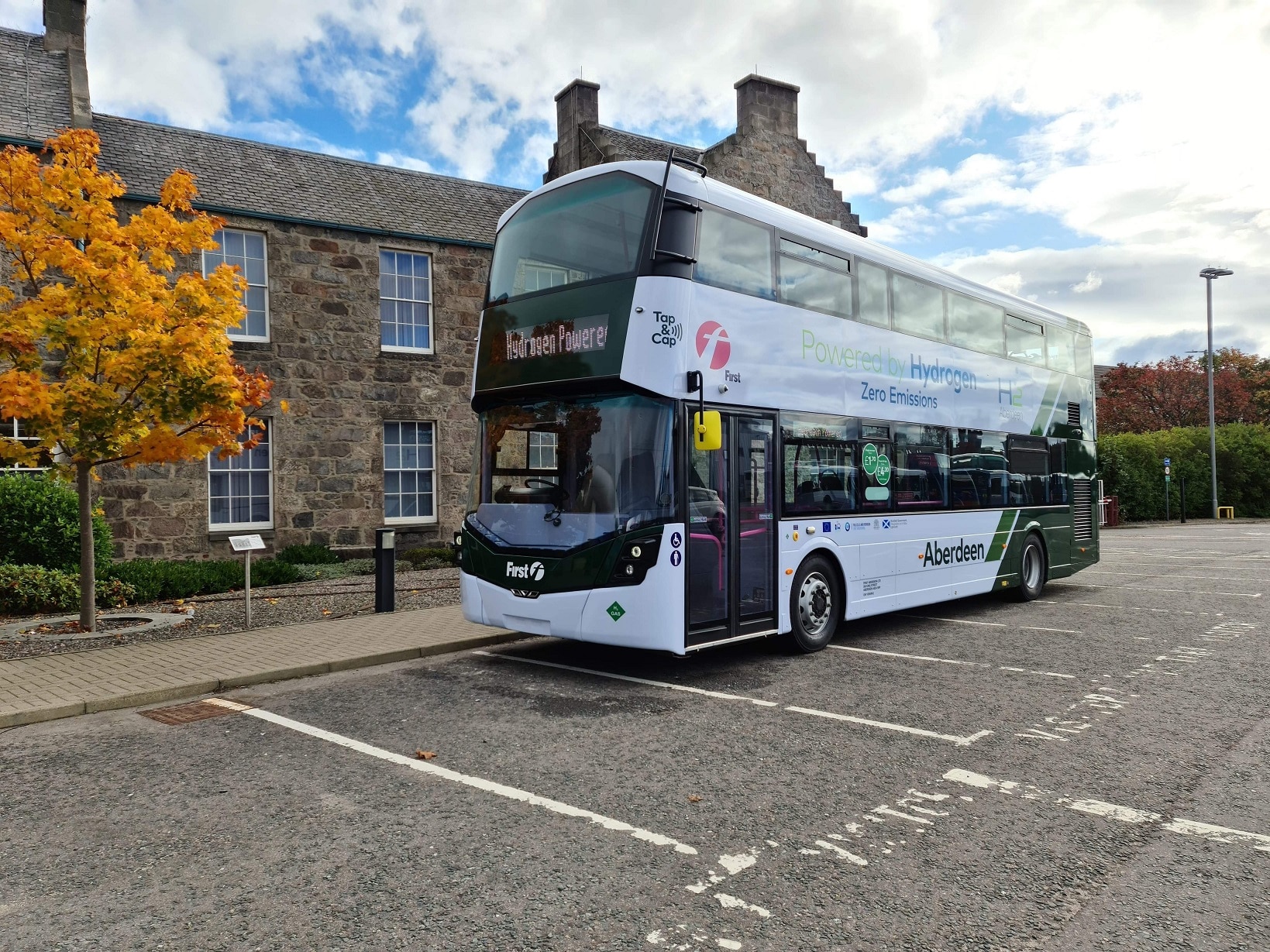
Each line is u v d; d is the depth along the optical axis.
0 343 8.68
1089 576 16.33
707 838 4.25
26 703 6.75
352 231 17.56
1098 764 5.36
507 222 8.63
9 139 14.44
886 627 10.60
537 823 4.45
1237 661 8.44
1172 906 3.54
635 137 22.62
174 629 10.23
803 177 22.75
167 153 17.02
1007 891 3.68
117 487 15.12
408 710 6.81
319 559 16.72
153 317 9.24
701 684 7.59
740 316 8.03
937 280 10.97
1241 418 49.91
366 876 3.85
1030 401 12.87
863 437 9.56
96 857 4.11
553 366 7.79
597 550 7.38
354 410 17.61
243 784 5.11
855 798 4.79
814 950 3.20
